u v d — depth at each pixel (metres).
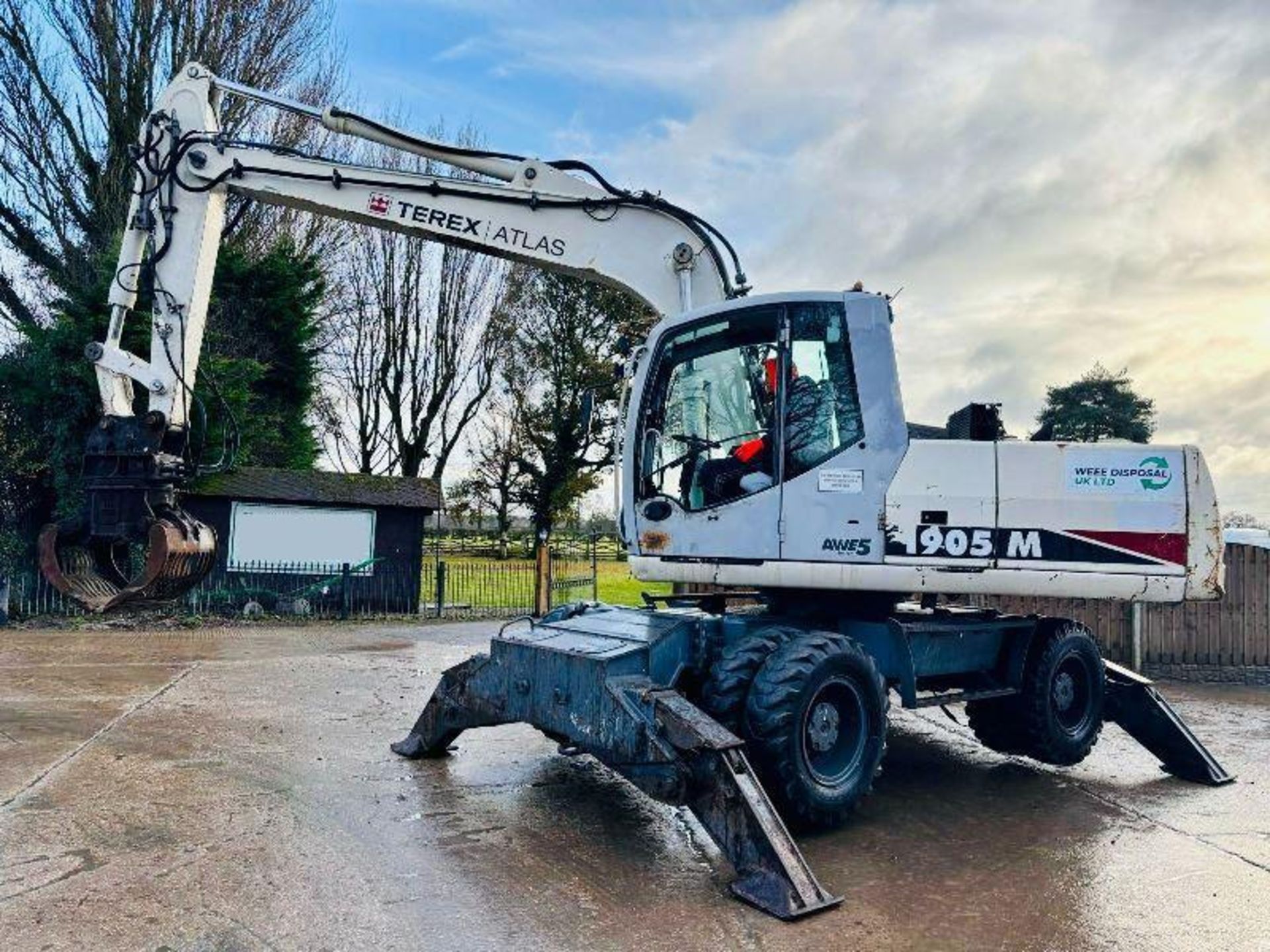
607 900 3.70
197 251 6.42
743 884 3.74
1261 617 10.24
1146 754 6.68
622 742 4.25
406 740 5.99
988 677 6.02
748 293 6.21
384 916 3.47
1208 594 4.93
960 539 4.86
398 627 14.04
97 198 17.64
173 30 18.11
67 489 13.59
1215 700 9.08
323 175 6.51
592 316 28.50
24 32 17.16
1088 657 6.11
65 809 4.63
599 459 28.31
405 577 15.77
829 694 4.64
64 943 3.17
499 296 31.08
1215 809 5.24
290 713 7.23
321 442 28.91
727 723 4.52
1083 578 4.88
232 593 14.62
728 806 3.85
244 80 18.84
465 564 22.00
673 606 6.31
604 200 6.35
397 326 30.97
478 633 13.27
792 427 5.04
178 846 4.14
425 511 15.91
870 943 3.37
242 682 8.61
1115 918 3.66
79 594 5.49
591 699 4.48
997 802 5.33
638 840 4.43
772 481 5.04
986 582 4.86
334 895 3.65
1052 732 5.86
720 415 5.23
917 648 5.45
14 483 13.85
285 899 3.60
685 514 5.20
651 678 4.73
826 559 4.91
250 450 16.95
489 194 6.44
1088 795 5.52
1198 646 10.27
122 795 4.89
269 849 4.14
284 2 19.52
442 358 31.25
